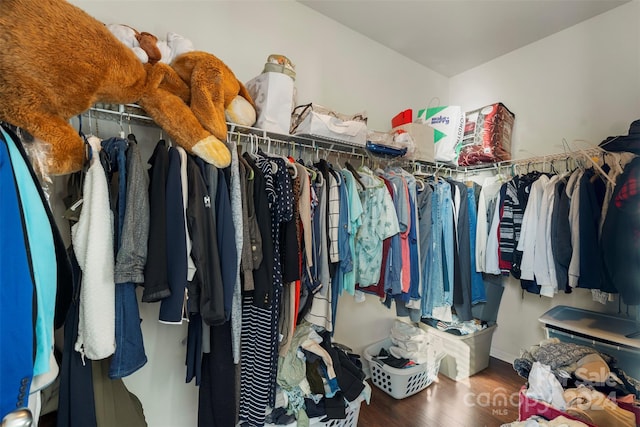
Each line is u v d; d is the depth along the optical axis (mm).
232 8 1732
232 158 1202
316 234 1448
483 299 2283
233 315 1210
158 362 1500
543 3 1986
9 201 647
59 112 864
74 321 972
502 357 2561
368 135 1779
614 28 2016
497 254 2203
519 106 2510
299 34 2000
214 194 1141
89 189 900
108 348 880
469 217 2262
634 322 1835
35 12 796
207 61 1218
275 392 1381
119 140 1015
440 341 2332
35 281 691
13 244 640
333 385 1538
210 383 1248
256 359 1313
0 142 658
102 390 1050
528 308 2424
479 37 2373
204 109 1140
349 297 2217
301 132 1519
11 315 616
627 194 1524
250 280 1192
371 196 1704
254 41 1810
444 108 2352
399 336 2223
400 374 1938
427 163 2223
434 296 1960
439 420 1786
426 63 2758
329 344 1725
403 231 1745
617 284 1557
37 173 826
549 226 1933
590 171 1826
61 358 1113
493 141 2318
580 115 2168
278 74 1458
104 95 976
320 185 1469
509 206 2160
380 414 1833
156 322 1489
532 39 2391
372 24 2225
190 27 1598
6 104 752
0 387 586
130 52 1029
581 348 1664
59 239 804
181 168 1068
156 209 990
